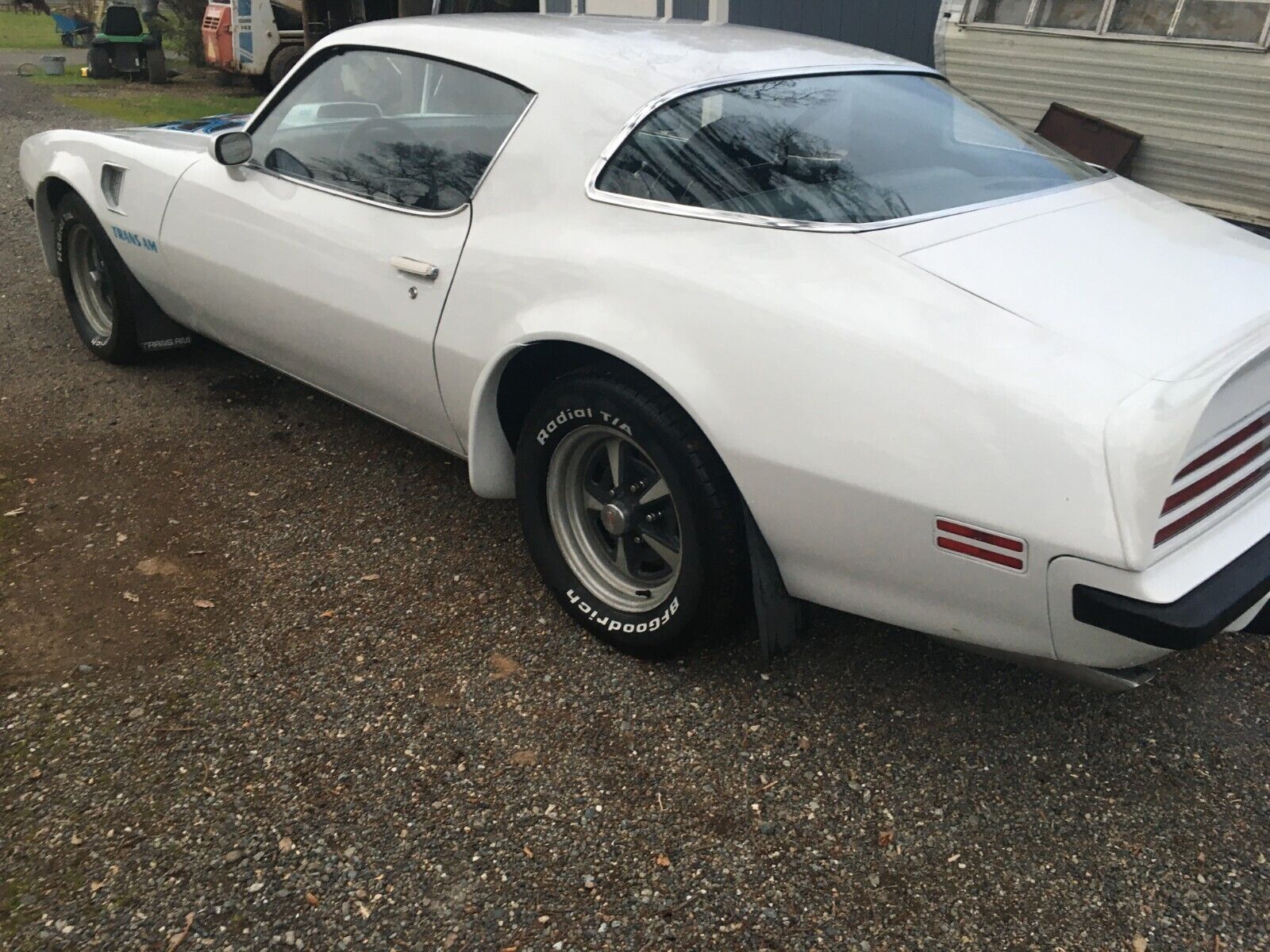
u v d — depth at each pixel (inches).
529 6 464.1
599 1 368.2
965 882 82.8
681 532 97.1
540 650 109.9
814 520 87.4
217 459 149.7
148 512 134.8
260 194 136.3
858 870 83.6
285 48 547.8
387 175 122.5
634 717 100.1
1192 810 90.5
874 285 86.2
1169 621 71.3
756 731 98.5
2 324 200.2
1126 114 227.0
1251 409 79.7
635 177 101.1
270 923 77.4
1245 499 82.7
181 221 148.1
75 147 170.4
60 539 127.5
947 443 78.8
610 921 78.4
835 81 114.6
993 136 118.0
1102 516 72.3
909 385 80.7
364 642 110.3
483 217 110.7
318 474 146.1
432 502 139.6
